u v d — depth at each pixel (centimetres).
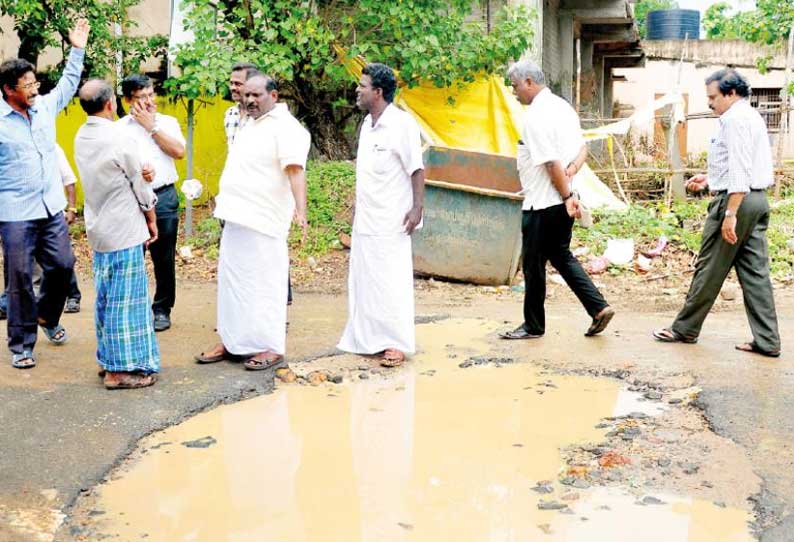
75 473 433
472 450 472
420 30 1122
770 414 510
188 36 1171
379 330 632
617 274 962
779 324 754
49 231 617
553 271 968
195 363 618
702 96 2916
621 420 515
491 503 407
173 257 713
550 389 574
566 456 462
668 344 677
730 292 873
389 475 440
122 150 530
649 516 391
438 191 921
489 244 916
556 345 679
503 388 578
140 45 1255
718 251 644
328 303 849
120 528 383
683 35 2884
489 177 1001
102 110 536
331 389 577
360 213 627
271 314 603
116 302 548
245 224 585
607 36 2211
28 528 379
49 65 1344
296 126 586
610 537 373
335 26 1207
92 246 548
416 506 405
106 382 557
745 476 429
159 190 690
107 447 465
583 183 1258
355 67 1165
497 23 1202
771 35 1530
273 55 1093
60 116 1343
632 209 1165
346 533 379
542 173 657
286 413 530
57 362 618
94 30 1173
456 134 1202
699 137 2891
